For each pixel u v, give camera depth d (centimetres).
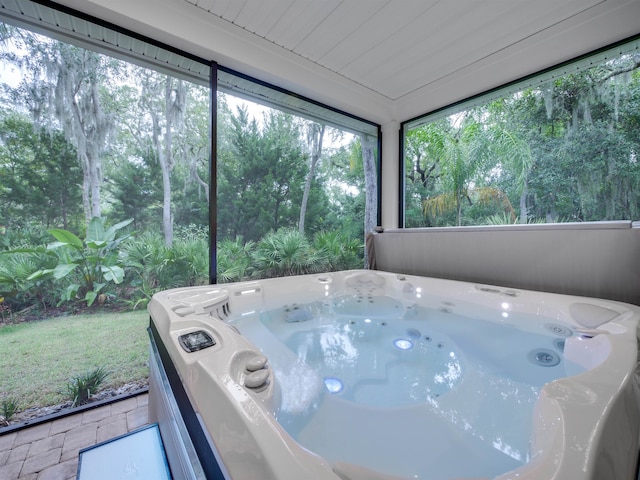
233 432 51
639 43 182
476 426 73
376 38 205
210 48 191
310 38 205
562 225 154
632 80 212
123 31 170
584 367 96
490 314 158
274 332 143
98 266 230
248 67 213
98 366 204
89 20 161
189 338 87
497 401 84
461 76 257
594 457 43
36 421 141
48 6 151
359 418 76
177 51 190
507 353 116
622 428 52
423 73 252
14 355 190
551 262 158
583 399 57
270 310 172
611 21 182
